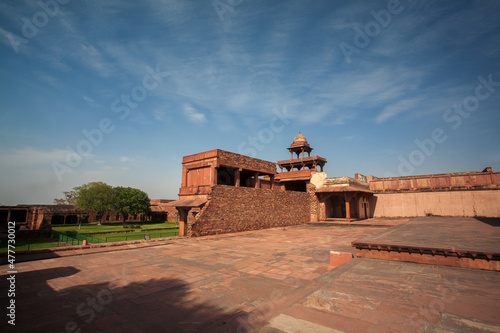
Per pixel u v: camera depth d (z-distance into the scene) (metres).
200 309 5.52
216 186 20.66
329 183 32.88
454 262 7.37
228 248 13.74
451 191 29.98
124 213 51.00
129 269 9.14
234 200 22.16
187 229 19.16
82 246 13.17
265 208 25.69
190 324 4.79
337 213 36.03
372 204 35.84
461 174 29.61
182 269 9.11
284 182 38.31
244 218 22.97
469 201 28.73
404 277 6.31
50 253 11.88
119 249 13.36
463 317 4.01
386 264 7.74
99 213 51.06
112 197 47.59
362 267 7.38
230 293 6.54
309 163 39.12
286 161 39.75
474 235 11.20
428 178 31.78
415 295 5.04
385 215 34.56
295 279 7.81
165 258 11.10
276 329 3.76
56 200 56.69
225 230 20.89
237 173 24.39
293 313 4.30
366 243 8.74
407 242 9.07
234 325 4.40
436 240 9.62
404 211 33.09
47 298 6.27
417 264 7.69
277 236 19.22
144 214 59.84
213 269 9.09
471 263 7.13
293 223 29.72
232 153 23.52
